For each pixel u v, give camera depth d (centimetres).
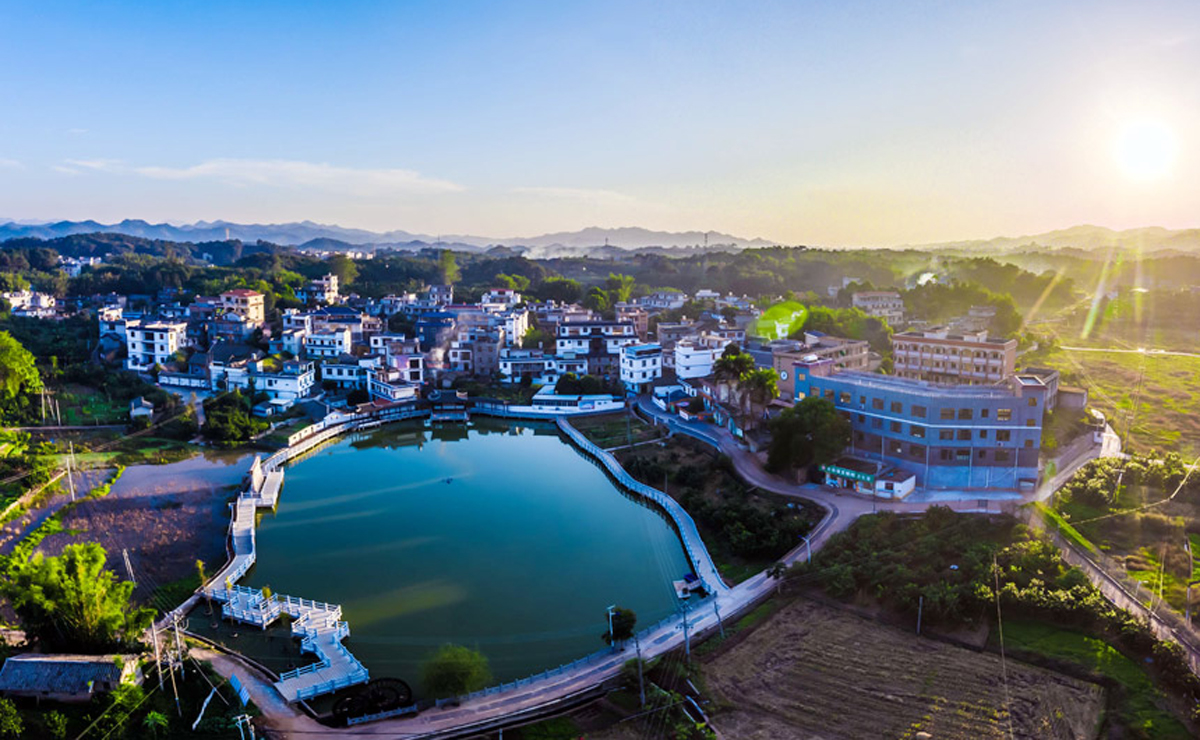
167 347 17288
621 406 15900
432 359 18612
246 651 6788
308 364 16600
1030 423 9419
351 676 6216
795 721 5506
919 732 5331
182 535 9356
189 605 7519
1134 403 14162
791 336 19038
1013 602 6694
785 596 7369
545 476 12156
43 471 10594
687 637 6462
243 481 11238
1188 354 18825
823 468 10119
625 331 19350
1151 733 5191
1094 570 7325
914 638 6531
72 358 17038
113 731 5225
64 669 5541
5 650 5912
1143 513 8569
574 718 5709
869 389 10375
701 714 5591
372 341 18600
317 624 7119
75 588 5972
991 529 8162
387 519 10175
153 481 11169
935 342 15000
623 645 6644
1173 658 5716
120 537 9194
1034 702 5619
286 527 9862
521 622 7344
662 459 11962
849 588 7175
